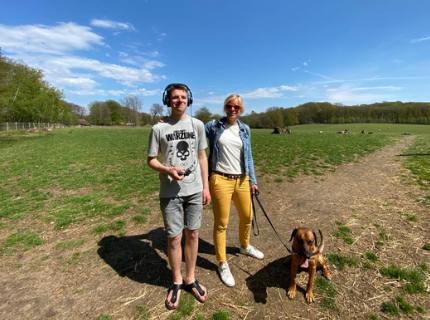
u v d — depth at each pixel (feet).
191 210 8.35
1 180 25.53
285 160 34.14
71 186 22.89
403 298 8.25
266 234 13.12
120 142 64.80
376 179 23.07
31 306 8.52
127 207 17.34
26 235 13.48
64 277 10.01
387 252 10.83
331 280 9.25
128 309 8.23
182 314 7.95
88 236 13.35
